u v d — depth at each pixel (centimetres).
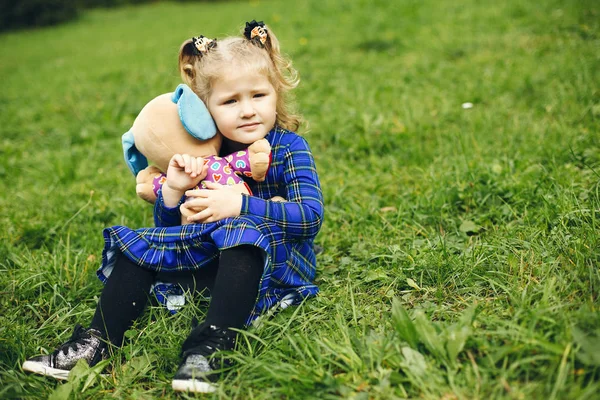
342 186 337
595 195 256
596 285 189
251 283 189
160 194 207
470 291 211
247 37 214
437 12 814
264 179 213
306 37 823
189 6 1825
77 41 1308
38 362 188
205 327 182
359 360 171
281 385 172
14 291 245
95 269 262
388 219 286
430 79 533
